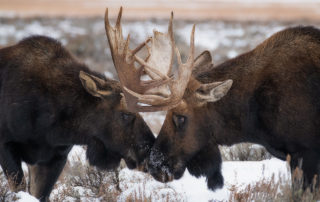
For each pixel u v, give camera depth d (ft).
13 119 56.85
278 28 303.07
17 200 49.62
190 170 60.18
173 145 57.82
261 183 56.18
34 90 57.62
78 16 362.53
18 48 60.70
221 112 58.18
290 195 51.08
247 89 57.21
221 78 58.59
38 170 60.90
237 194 54.75
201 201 58.34
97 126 59.16
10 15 355.56
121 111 58.13
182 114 56.90
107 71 174.81
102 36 213.87
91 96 58.90
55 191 66.13
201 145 58.85
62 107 58.49
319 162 54.80
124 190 62.85
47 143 58.90
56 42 61.98
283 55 56.34
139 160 58.85
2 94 58.29
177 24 315.78
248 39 260.62
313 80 54.24
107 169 61.05
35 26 279.28
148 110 55.06
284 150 57.00
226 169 67.77
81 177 65.21
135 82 55.16
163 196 59.16
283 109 54.54
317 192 51.75
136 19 337.11
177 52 55.31
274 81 55.52
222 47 232.12
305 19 366.02
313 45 55.67
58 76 59.06
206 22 336.29
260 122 56.70
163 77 54.34
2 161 57.26
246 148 75.10
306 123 54.08
